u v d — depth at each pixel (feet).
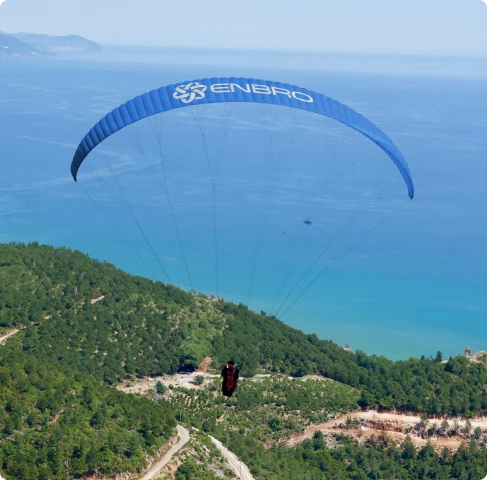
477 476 255.70
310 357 327.26
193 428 250.37
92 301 345.72
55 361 282.56
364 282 543.39
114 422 222.89
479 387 296.51
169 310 345.31
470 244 642.22
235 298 513.04
